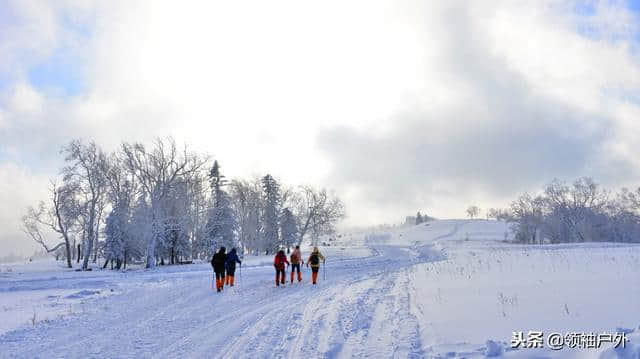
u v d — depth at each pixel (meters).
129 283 22.66
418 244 100.88
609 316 7.14
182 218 50.16
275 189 73.62
